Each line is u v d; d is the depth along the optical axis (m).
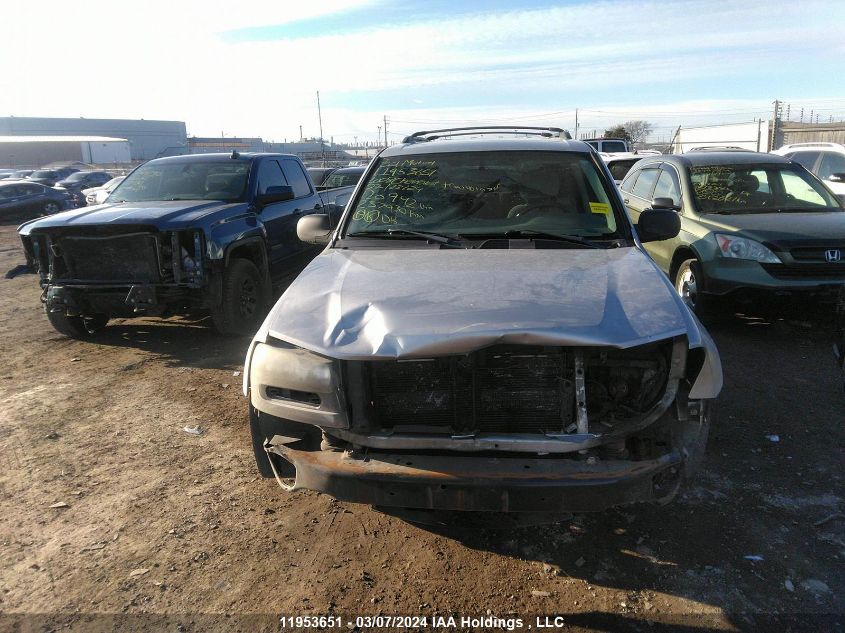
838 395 4.64
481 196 3.88
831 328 6.30
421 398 2.62
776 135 22.09
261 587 2.76
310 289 3.04
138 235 5.66
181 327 6.97
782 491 3.40
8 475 3.75
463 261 3.21
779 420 4.24
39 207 21.53
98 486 3.62
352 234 3.79
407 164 4.17
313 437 2.77
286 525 3.22
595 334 2.47
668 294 2.81
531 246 3.49
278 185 7.59
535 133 5.14
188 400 4.88
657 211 3.87
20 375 5.48
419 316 2.59
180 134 103.94
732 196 6.79
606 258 3.23
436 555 2.96
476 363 2.56
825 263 5.64
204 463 3.88
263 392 2.74
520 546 3.01
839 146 12.10
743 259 5.84
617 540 3.03
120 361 5.84
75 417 4.58
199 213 6.00
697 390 2.62
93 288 5.80
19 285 9.93
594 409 2.66
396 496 2.49
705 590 2.67
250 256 6.78
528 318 2.54
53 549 3.04
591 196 3.81
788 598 2.62
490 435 2.56
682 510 3.25
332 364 2.58
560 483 2.38
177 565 2.91
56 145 66.31
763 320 6.68
